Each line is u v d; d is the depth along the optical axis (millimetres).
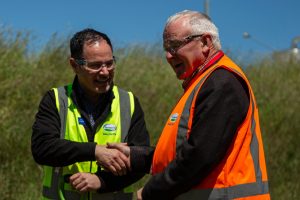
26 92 8414
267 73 11711
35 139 3863
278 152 9641
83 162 3969
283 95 10758
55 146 3770
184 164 3055
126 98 4121
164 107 9375
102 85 3908
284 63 12562
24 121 7973
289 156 9750
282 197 8992
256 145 3244
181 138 3203
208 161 3025
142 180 7629
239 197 3139
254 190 3178
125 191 4051
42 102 4012
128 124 4051
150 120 9039
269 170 9320
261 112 10352
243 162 3166
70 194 3934
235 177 3148
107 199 3961
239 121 3117
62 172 3982
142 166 3816
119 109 4059
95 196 3936
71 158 3758
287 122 10203
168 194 3139
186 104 3234
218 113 3053
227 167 3133
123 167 3783
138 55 10758
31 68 8914
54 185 3992
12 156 7582
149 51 10906
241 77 3170
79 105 3971
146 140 4070
